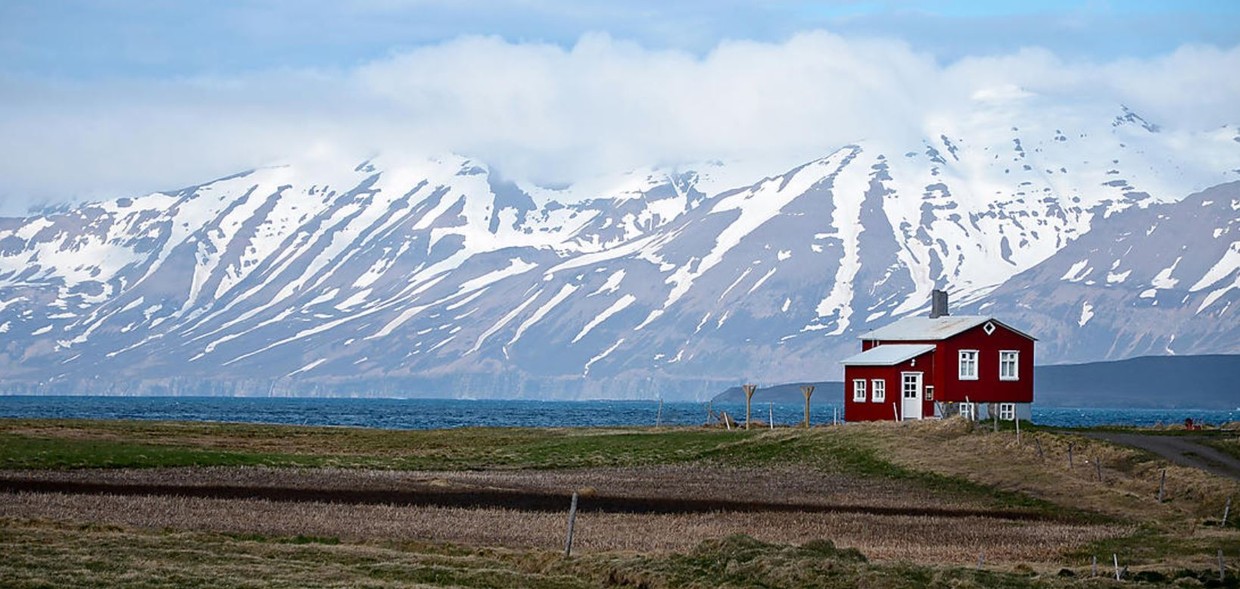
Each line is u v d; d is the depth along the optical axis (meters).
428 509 71.06
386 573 48.47
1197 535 65.62
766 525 68.06
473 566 50.84
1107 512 75.06
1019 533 67.00
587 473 94.75
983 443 94.75
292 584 45.53
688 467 97.81
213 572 47.25
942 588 46.38
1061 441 91.25
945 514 74.44
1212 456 87.25
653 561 50.03
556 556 52.47
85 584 44.28
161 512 65.50
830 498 80.75
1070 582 48.47
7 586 43.28
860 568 47.94
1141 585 49.12
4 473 80.38
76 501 68.19
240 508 68.50
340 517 66.44
